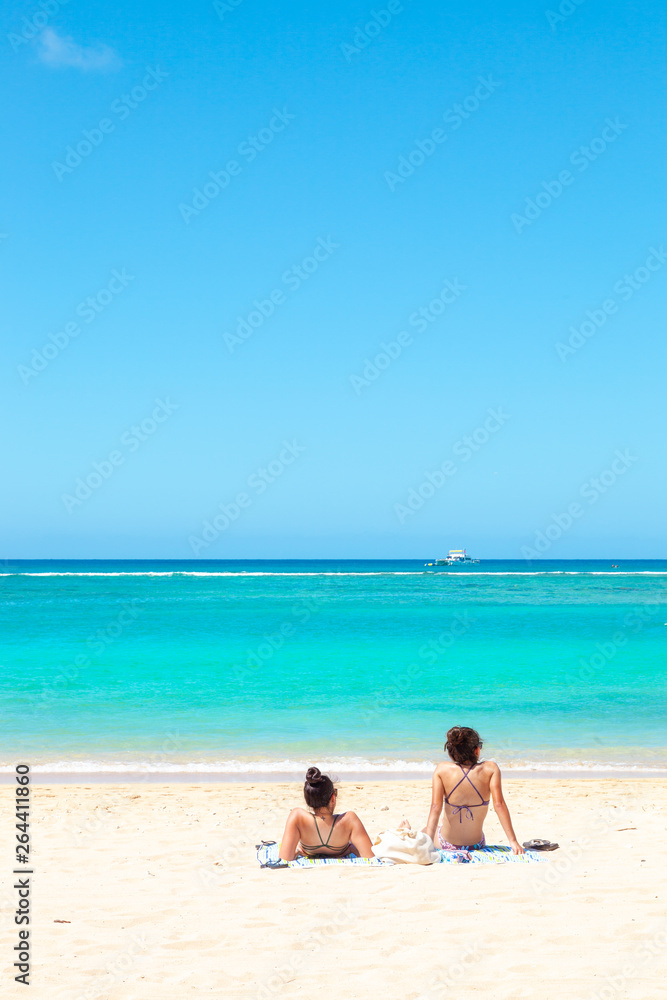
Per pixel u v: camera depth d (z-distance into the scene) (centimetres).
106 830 839
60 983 419
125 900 566
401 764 1242
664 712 1622
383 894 556
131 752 1302
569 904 529
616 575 12681
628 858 666
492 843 759
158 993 406
